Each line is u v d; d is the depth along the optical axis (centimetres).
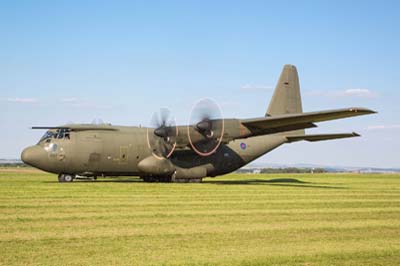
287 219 1460
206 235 1191
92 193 2200
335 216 1538
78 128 3161
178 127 3170
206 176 3516
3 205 1697
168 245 1076
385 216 1548
